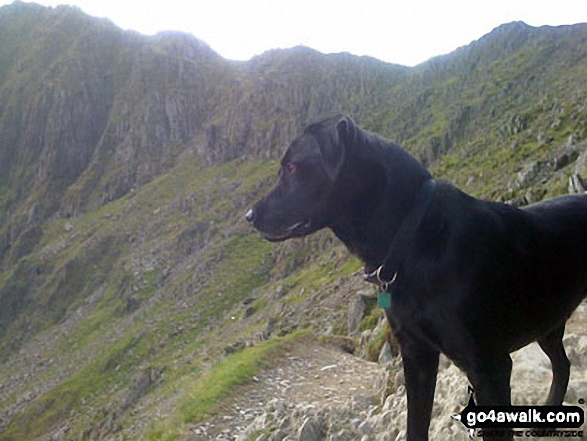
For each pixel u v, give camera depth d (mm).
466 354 3693
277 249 121625
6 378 114812
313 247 114500
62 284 146125
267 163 171500
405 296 3762
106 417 67000
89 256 151625
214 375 14477
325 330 46844
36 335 134125
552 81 136000
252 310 95312
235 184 162375
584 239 4262
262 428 9273
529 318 3986
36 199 191875
